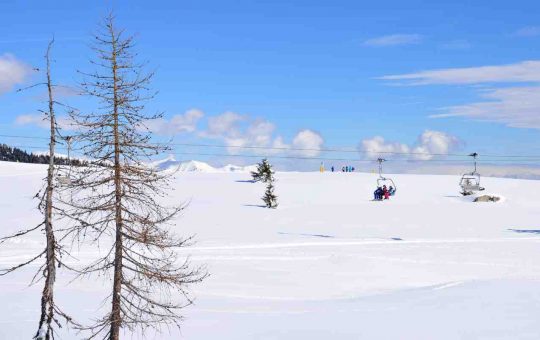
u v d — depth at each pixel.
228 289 26.45
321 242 43.09
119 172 12.67
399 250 39.28
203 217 58.97
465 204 74.94
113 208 12.63
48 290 12.12
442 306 21.11
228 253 36.75
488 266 33.66
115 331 12.63
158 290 24.52
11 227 49.59
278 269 31.75
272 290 26.62
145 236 12.78
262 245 40.91
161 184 12.93
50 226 12.10
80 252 35.56
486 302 21.44
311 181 97.88
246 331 18.11
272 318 20.05
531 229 52.53
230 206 69.56
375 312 20.62
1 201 70.12
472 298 22.38
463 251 39.00
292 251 38.12
